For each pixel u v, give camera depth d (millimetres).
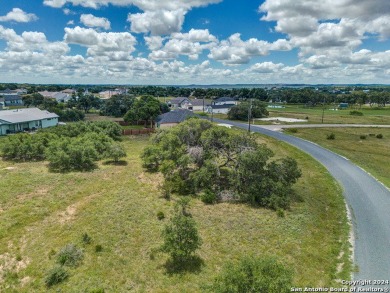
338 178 26906
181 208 20328
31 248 15742
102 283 13031
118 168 30344
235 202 21781
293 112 93188
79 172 28750
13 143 33906
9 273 13719
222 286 10000
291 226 18031
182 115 56844
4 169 29297
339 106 117875
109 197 22375
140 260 14734
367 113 91938
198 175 23500
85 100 90500
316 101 126125
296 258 14617
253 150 24016
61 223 18438
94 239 16500
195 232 14312
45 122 60031
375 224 18203
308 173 28922
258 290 9648
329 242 16172
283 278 9945
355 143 44531
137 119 63750
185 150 26875
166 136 30516
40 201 21500
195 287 12727
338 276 13172
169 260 14664
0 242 16188
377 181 26047
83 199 22156
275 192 21422
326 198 22641
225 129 27344
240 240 16438
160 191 23938
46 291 12625
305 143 43156
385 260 14336
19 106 98125
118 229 17609
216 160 25906
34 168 29922
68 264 14219
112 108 82875
